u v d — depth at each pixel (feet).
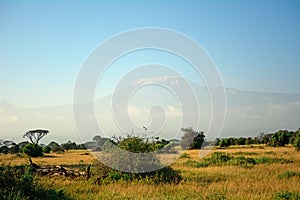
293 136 171.73
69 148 208.95
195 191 43.39
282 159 84.58
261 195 40.68
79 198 39.40
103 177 53.26
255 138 199.82
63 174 55.67
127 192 42.86
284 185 47.39
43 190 39.91
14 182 38.96
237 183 49.78
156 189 45.27
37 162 96.37
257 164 78.38
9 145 175.22
